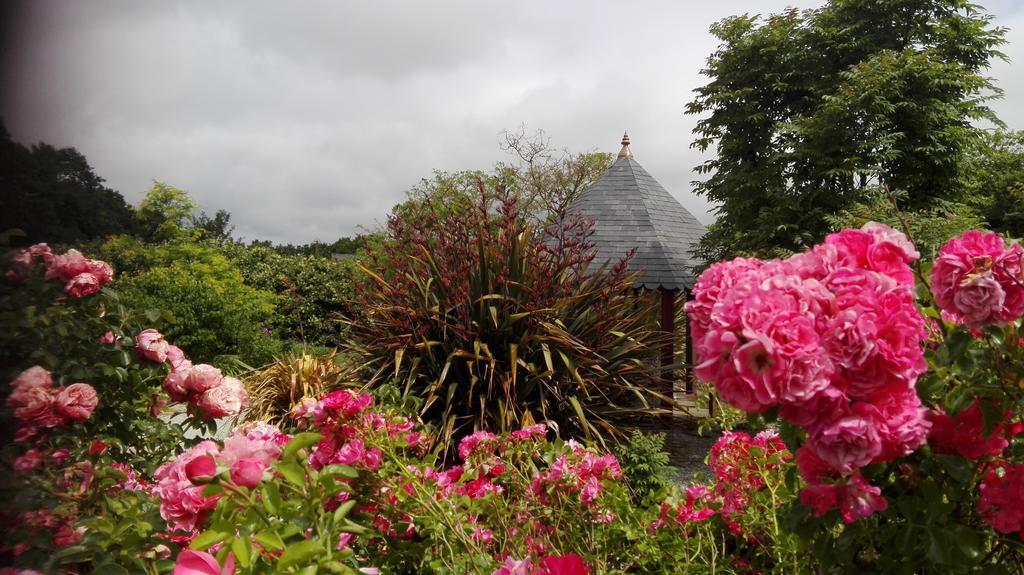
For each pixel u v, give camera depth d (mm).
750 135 10141
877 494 1255
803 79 10062
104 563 1233
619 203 9172
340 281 13023
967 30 9750
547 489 2150
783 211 9250
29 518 1266
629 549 2162
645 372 5281
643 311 5754
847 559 1330
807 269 1280
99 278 1939
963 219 6551
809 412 1114
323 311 13031
